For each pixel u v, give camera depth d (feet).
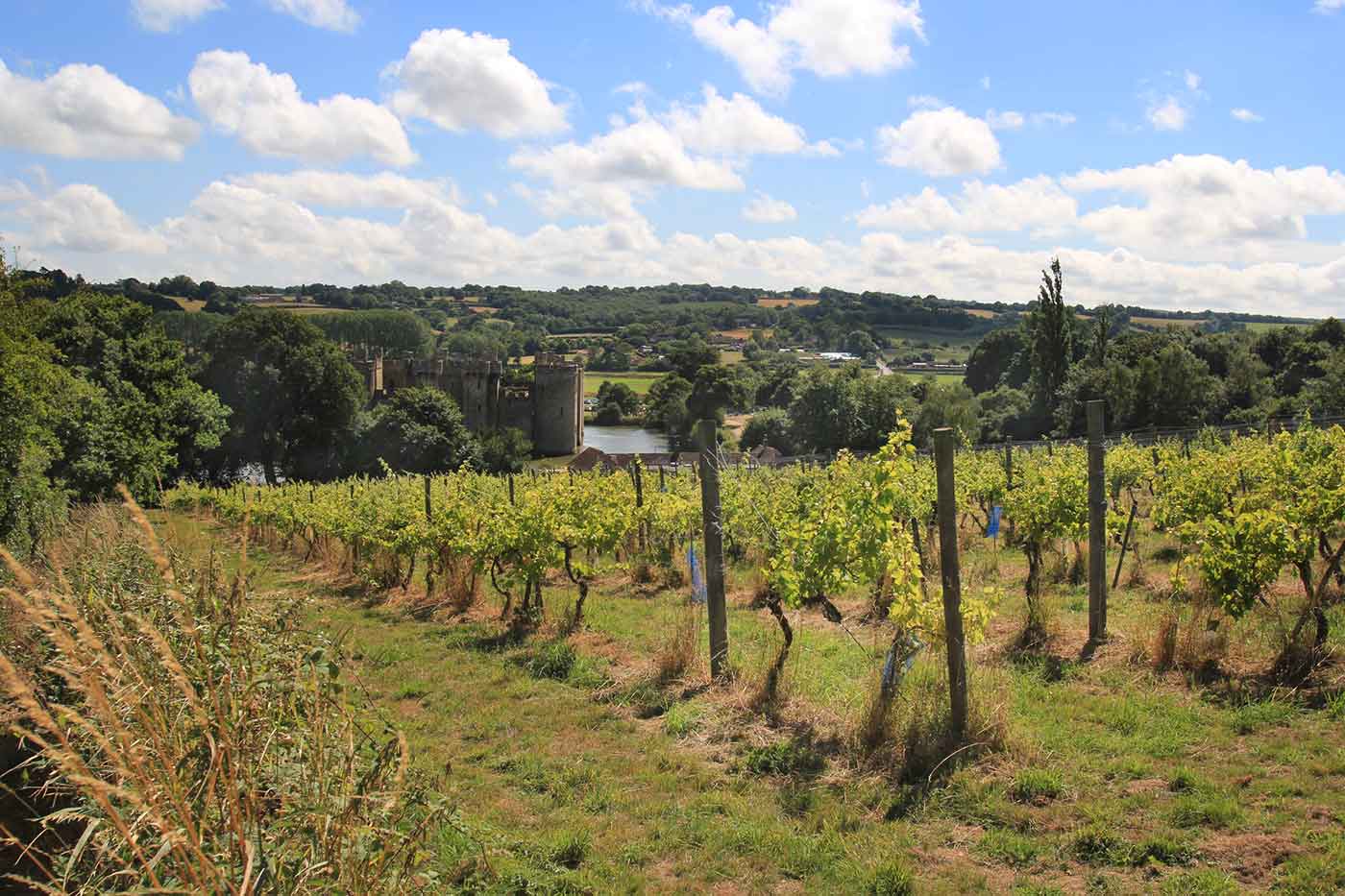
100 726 10.23
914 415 199.31
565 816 18.20
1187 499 40.37
